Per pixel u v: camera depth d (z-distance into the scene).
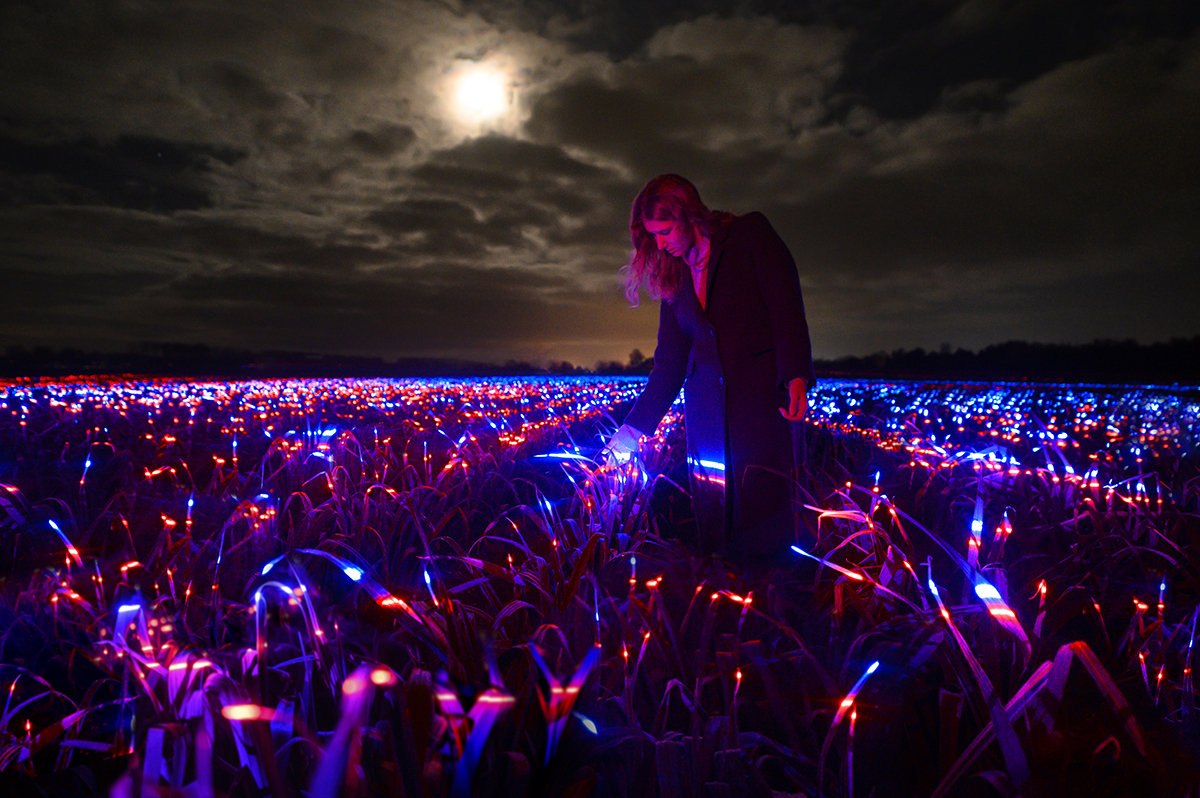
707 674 1.71
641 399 3.39
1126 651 1.80
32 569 2.55
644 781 1.37
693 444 3.16
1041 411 10.10
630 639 1.80
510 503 3.94
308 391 13.45
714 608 1.74
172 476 3.93
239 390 13.55
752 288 2.95
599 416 8.64
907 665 1.65
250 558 2.51
